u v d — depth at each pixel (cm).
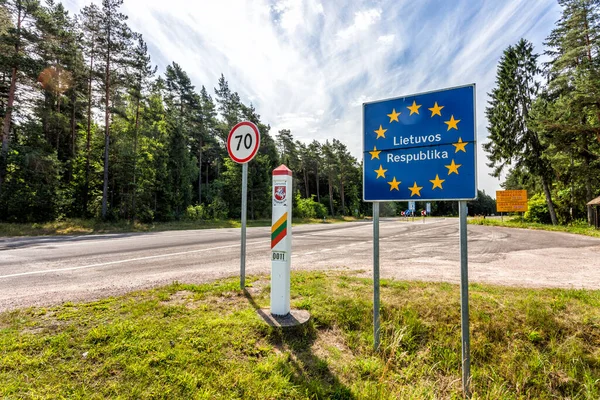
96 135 2878
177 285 474
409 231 1973
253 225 3005
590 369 327
